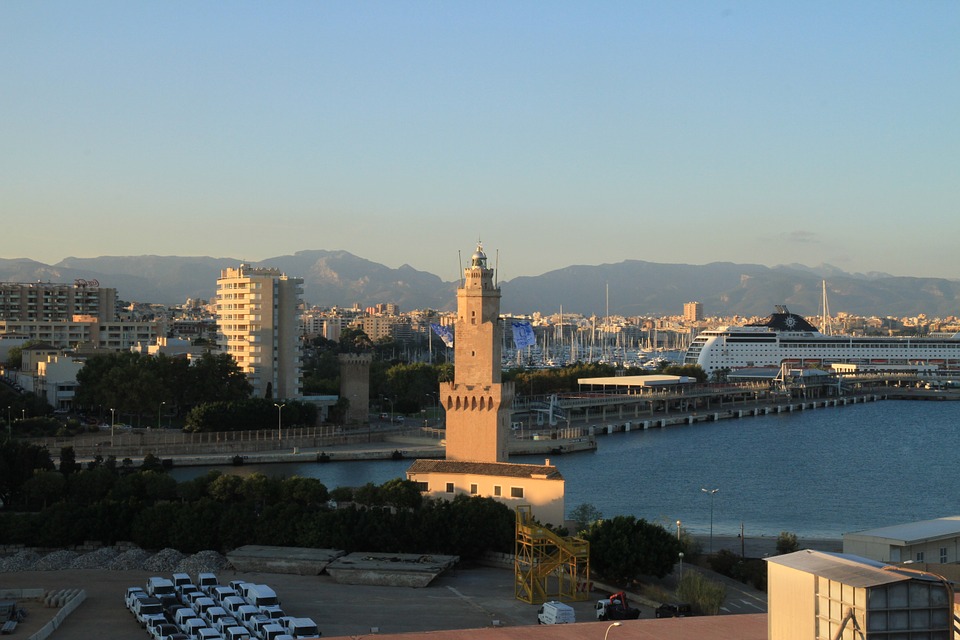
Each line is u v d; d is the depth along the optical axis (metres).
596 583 122.25
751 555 141.62
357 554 131.12
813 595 57.50
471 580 124.50
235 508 140.25
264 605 104.75
